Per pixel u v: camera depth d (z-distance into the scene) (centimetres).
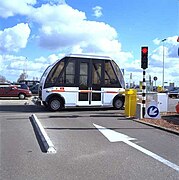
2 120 1435
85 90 1938
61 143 906
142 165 686
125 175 612
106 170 645
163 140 971
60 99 1911
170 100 3173
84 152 800
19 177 593
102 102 1973
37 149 830
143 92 1484
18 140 951
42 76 2050
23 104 2530
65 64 1908
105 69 1983
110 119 1483
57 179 583
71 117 1561
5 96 3244
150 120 1410
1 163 690
